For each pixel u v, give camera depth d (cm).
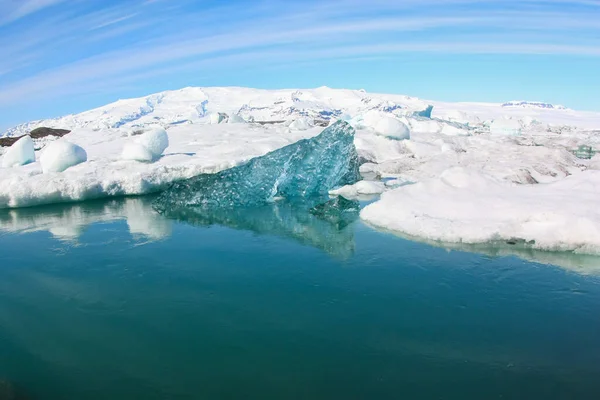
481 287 637
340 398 412
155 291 643
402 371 450
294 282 667
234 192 1212
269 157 1283
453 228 840
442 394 416
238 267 733
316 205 1140
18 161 1598
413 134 2255
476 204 933
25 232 955
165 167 1405
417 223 884
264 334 521
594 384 429
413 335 515
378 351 485
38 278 698
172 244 862
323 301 602
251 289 644
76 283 676
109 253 811
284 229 962
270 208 1167
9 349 502
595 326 528
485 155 1659
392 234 889
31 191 1189
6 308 599
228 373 450
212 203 1179
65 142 1418
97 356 484
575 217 783
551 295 609
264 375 446
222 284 664
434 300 600
